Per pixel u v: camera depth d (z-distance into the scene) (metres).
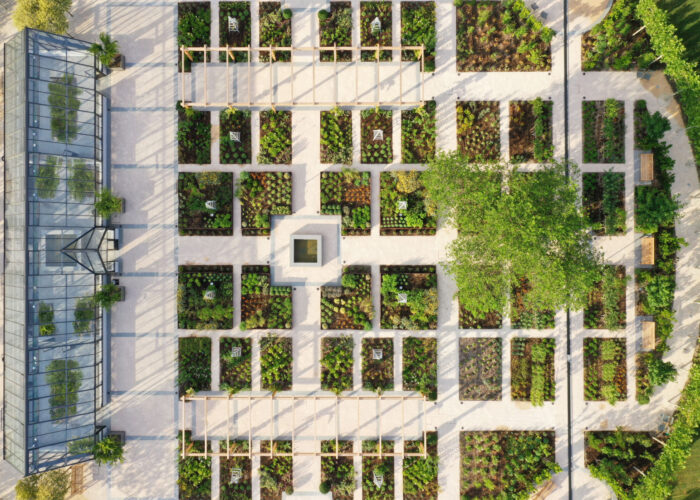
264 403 28.97
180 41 28.59
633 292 28.84
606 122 28.39
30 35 25.69
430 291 28.20
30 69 25.69
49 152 26.41
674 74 25.88
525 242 21.97
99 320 27.97
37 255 25.77
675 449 26.58
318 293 29.05
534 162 28.86
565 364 28.91
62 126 26.78
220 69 28.91
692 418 26.84
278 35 28.88
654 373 27.36
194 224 28.72
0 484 28.89
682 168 29.00
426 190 28.52
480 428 28.88
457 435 28.89
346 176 28.58
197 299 28.56
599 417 28.86
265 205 28.89
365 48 27.47
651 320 28.81
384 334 28.92
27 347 25.20
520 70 28.81
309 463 28.83
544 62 28.70
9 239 26.69
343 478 28.72
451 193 24.41
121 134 28.95
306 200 29.02
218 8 28.86
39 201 25.91
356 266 28.95
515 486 28.59
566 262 23.44
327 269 29.05
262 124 28.81
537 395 28.48
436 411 28.92
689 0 28.25
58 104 26.62
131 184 28.92
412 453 28.00
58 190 26.56
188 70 28.92
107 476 29.00
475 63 28.81
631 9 28.03
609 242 28.81
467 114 28.59
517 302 28.88
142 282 28.98
